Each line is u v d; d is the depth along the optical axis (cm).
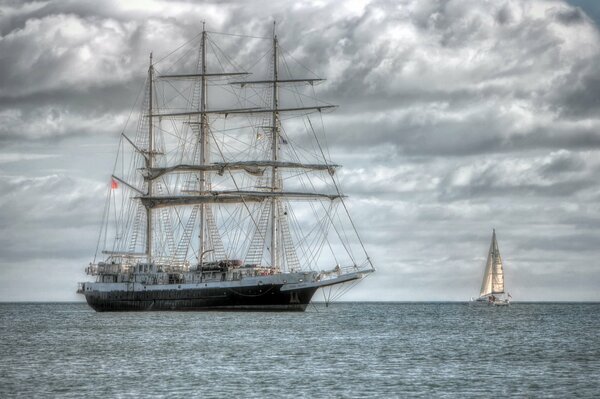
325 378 10056
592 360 12062
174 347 13138
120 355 12088
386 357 12144
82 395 8956
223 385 9544
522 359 12150
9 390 9219
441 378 10169
